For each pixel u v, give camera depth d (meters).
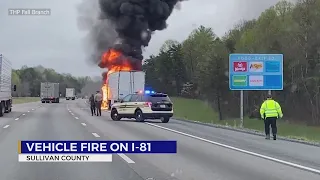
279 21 71.06
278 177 8.88
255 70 27.17
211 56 79.75
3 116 29.91
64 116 30.72
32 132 17.78
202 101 94.88
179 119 30.62
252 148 13.85
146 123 24.58
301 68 60.56
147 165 10.13
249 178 8.73
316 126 55.78
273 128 17.31
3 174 8.88
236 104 78.69
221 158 11.45
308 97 61.81
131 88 38.09
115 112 26.91
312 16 57.56
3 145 13.45
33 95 170.88
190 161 10.83
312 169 9.84
